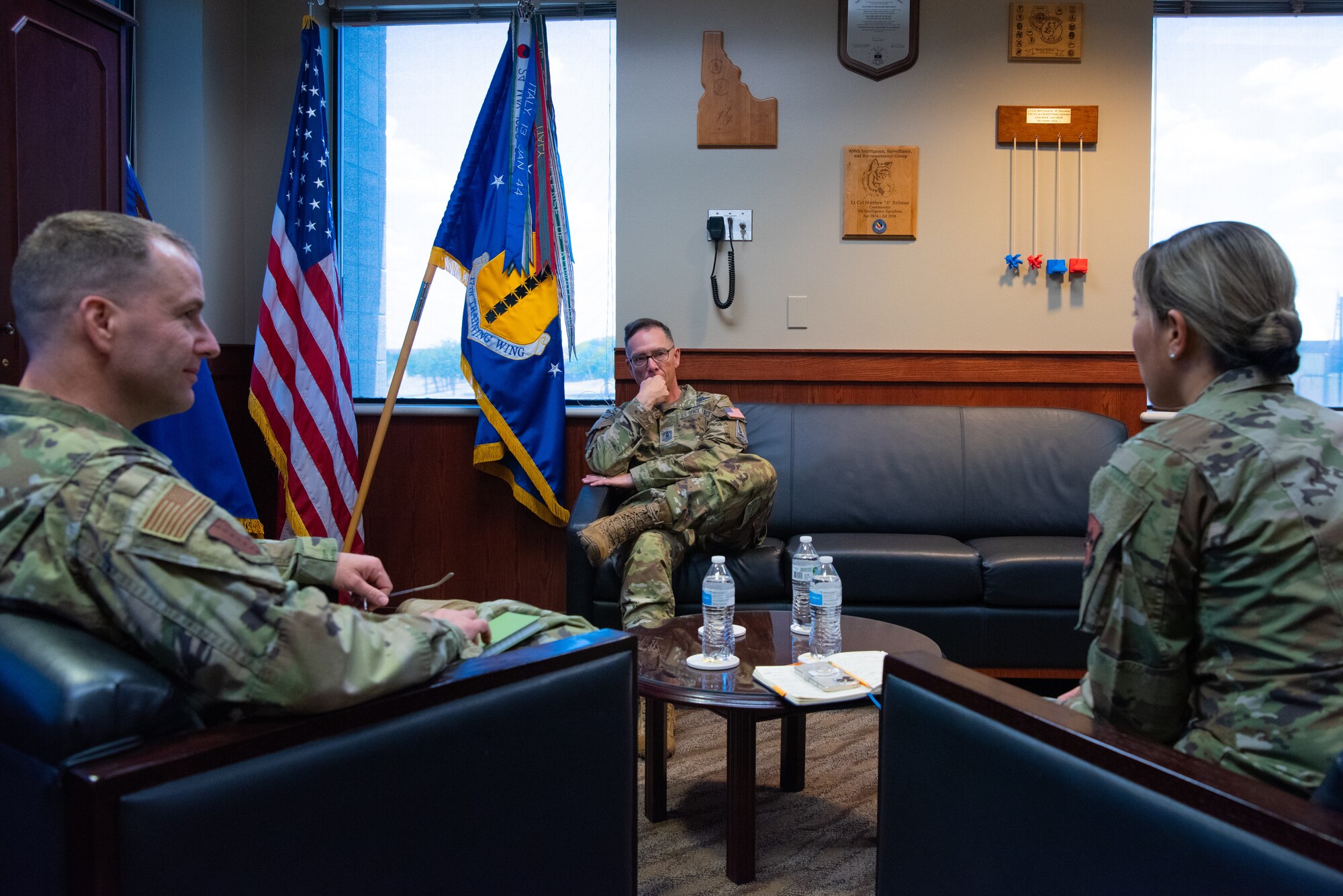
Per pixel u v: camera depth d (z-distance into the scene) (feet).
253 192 12.01
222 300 11.43
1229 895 2.43
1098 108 11.33
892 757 3.65
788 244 11.51
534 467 11.17
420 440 11.98
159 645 2.81
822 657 5.70
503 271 10.98
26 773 2.60
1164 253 3.48
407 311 12.29
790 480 10.61
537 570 11.87
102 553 2.80
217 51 11.33
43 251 3.09
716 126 11.44
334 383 10.93
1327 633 2.88
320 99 11.19
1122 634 3.25
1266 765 2.87
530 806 3.53
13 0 6.07
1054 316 11.44
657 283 11.55
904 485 10.54
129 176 9.85
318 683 2.87
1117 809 2.74
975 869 3.24
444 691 3.25
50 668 2.59
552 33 12.15
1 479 2.89
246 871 2.74
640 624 7.14
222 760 2.70
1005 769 3.11
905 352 11.43
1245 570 3.00
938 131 11.40
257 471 11.94
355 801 3.00
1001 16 11.32
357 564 4.54
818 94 11.43
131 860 2.51
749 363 11.52
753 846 5.52
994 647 8.68
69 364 3.12
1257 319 3.20
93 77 6.81
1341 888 2.20
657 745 6.36
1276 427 3.09
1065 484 10.45
